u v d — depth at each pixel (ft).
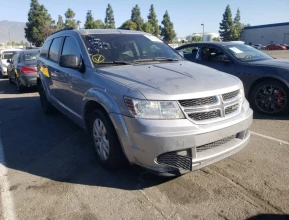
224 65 21.34
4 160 13.51
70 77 14.25
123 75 11.34
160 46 15.71
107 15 265.75
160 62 13.76
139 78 10.87
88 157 13.44
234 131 10.44
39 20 195.21
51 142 15.71
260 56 21.88
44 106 21.36
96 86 11.64
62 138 16.30
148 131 9.29
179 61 14.40
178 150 9.43
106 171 11.91
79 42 14.11
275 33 233.76
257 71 19.34
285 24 224.74
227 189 10.27
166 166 9.55
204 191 10.18
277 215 8.78
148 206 9.45
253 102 19.92
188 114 9.57
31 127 18.62
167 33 267.80
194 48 24.31
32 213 9.30
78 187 10.78
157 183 10.85
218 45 22.36
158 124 9.30
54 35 18.99
